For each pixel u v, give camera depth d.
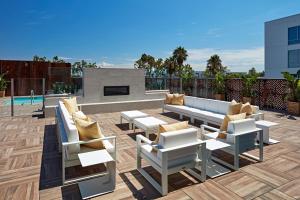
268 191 3.05
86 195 2.96
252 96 10.78
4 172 3.68
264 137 5.07
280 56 20.61
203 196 2.95
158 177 3.51
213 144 3.72
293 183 3.26
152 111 9.71
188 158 3.23
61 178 3.47
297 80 8.79
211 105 7.25
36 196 2.96
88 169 3.79
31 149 4.81
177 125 3.31
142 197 2.94
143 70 10.59
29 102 13.48
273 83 9.90
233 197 2.91
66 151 3.39
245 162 4.04
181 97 8.71
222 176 3.51
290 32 19.81
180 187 3.19
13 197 2.94
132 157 4.36
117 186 3.22
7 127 6.79
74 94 9.80
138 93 10.52
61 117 5.26
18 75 17.22
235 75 12.00
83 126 3.53
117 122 7.57
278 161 4.06
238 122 3.84
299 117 8.07
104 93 9.80
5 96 16.45
